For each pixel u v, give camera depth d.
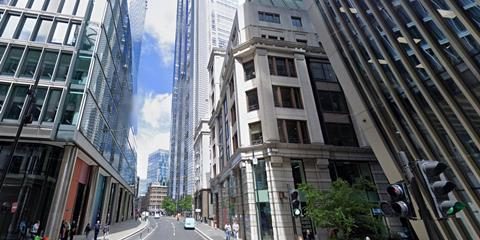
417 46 13.91
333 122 26.55
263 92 25.44
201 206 60.62
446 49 12.59
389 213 6.50
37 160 21.27
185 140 136.62
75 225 24.91
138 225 42.22
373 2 16.48
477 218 12.28
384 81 16.36
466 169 12.41
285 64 28.02
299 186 19.09
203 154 64.38
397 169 15.99
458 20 11.91
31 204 20.03
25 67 22.33
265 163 23.23
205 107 115.69
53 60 23.39
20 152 20.98
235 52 28.67
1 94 20.83
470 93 11.63
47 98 21.69
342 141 25.89
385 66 16.39
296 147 23.50
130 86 52.53
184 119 146.12
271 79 26.48
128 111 51.28
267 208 22.03
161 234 28.98
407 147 15.52
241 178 26.00
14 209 19.14
